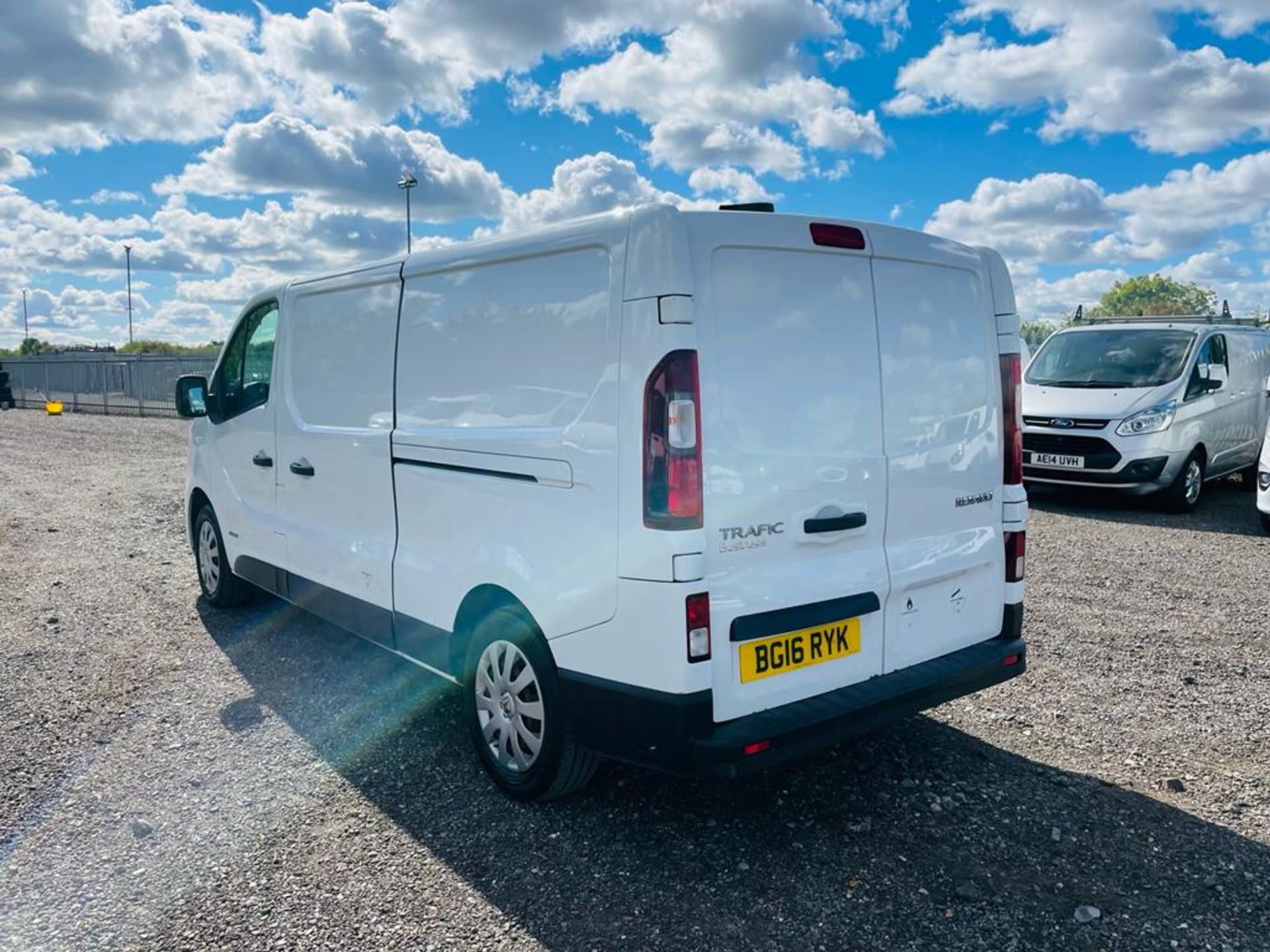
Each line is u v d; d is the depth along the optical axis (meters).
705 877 3.04
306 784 3.74
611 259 3.01
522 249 3.36
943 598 3.61
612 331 2.98
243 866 3.14
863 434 3.30
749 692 2.99
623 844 3.26
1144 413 9.41
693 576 2.82
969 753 3.95
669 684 2.86
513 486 3.37
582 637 3.12
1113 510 9.87
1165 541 8.26
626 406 2.91
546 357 3.25
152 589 6.84
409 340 3.99
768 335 3.05
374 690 4.77
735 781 3.71
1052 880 3.01
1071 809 3.47
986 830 3.32
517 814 3.47
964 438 3.67
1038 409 10.01
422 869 3.11
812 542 3.15
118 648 5.46
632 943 2.71
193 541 6.49
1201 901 2.89
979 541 3.75
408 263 4.00
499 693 3.61
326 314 4.63
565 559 3.16
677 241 2.84
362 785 3.73
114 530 9.23
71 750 4.08
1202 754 3.93
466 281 3.66
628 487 2.91
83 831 3.39
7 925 2.84
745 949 2.68
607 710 3.05
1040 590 6.53
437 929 2.79
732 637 2.94
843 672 3.25
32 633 5.77
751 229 3.01
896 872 3.06
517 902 2.92
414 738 4.18
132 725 4.34
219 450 5.83
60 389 30.34
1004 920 2.80
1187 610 6.05
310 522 4.84
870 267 3.36
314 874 3.09
